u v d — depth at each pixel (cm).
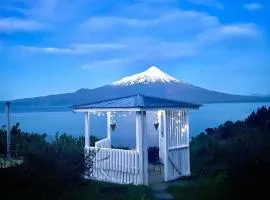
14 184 1220
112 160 1764
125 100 1753
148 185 1641
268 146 1235
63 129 5184
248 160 1216
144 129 1656
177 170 1788
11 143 2425
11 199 1170
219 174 1563
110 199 1355
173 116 1798
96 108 1792
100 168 1817
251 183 1193
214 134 2647
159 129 2119
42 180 1197
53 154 1255
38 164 1213
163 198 1408
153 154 2114
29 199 1183
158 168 2028
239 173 1222
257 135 1320
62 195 1256
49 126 5844
